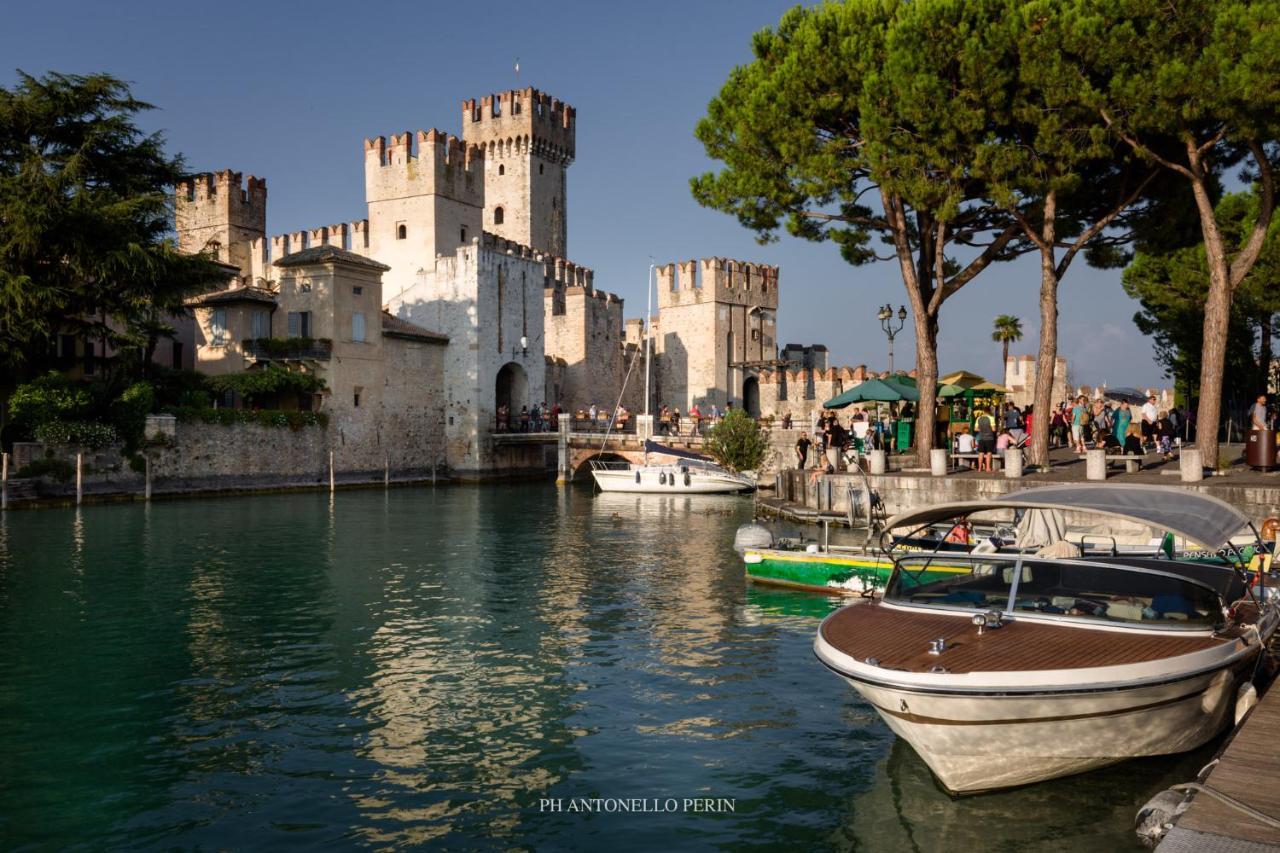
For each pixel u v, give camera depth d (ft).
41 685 43.73
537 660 48.29
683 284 275.39
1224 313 85.40
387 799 30.99
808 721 38.40
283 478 169.89
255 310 184.03
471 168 243.60
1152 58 77.97
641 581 72.13
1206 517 37.83
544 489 186.60
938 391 122.83
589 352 260.83
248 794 31.35
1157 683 28.81
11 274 124.77
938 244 100.99
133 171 147.84
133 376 147.74
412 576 74.49
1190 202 94.94
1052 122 82.02
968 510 40.83
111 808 30.22
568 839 28.12
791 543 74.95
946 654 30.14
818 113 92.89
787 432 175.42
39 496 128.47
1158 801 26.22
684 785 32.01
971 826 28.63
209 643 51.83
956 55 83.10
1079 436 120.26
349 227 239.09
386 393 196.03
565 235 318.65
